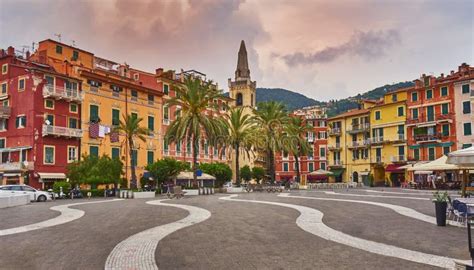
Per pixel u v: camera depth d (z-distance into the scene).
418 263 9.75
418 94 72.62
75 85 56.00
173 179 60.12
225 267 9.41
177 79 77.06
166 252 11.16
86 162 48.69
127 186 61.09
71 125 55.16
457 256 10.49
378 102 83.50
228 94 117.81
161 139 69.62
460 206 15.97
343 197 34.69
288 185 64.25
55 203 34.12
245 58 118.31
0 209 26.88
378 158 80.31
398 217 18.88
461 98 66.06
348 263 9.76
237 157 58.06
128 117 52.31
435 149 69.50
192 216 20.06
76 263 9.95
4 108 52.25
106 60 68.94
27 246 12.27
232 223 17.11
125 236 13.95
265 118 60.75
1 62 55.31
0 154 53.41
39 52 57.72
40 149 51.16
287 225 16.36
